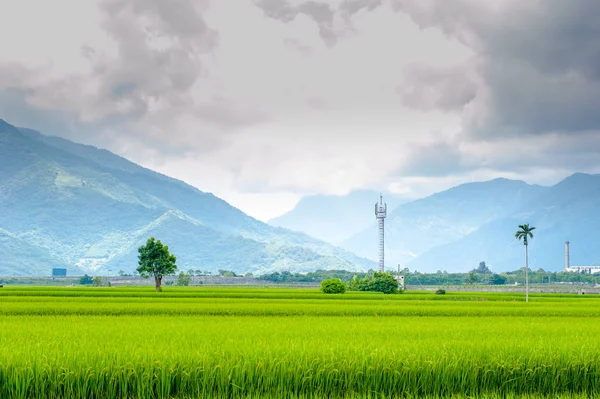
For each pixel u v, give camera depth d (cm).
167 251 14725
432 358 3064
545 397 3019
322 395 2916
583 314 7250
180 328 4294
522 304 8812
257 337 3759
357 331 4228
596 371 3112
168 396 2828
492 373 3073
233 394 2856
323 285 12600
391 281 15188
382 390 2973
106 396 2828
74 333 3903
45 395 2806
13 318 5338
